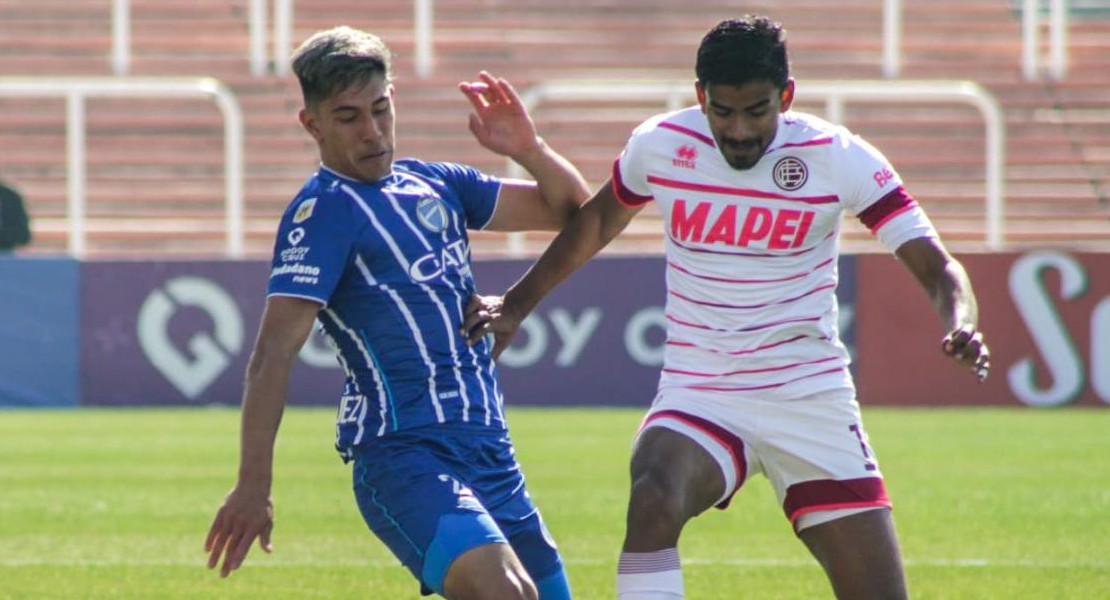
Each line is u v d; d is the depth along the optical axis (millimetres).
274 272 16312
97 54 97000
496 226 18297
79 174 75375
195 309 64750
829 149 17344
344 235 16328
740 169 17344
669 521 17062
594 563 28922
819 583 26938
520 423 57531
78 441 52188
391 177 16953
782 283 17594
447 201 17234
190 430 55719
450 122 91125
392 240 16500
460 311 16969
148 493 39500
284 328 16047
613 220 18578
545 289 18812
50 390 64938
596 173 89562
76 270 64938
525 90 94812
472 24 98500
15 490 40094
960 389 63344
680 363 18031
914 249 17391
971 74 95750
